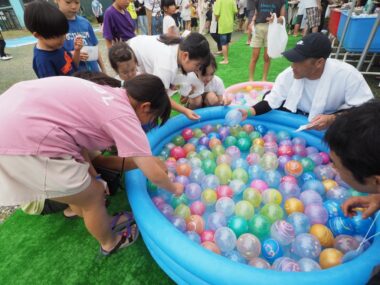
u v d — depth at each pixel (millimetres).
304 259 1254
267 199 1638
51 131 1059
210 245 1325
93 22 13367
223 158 1988
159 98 1237
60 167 1117
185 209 1566
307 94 2139
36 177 1109
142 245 1620
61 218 1849
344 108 1993
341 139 799
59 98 1093
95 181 1390
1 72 5125
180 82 2262
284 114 2338
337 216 1501
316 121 1877
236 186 1732
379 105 790
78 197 1242
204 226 1549
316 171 1891
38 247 1646
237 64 4891
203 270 1099
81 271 1494
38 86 1114
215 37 5500
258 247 1335
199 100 2654
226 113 2523
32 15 1771
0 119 1046
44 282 1453
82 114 1106
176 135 2379
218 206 1582
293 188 1684
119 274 1467
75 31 2412
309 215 1514
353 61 4023
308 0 5777
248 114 2314
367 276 1044
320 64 1818
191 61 1886
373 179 807
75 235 1714
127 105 1181
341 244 1330
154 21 5879
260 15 3518
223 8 4527
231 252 1352
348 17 3391
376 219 1362
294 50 1797
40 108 1065
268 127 2445
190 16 8773
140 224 1366
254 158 2006
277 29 3381
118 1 3021
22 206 1464
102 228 1424
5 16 11914
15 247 1656
